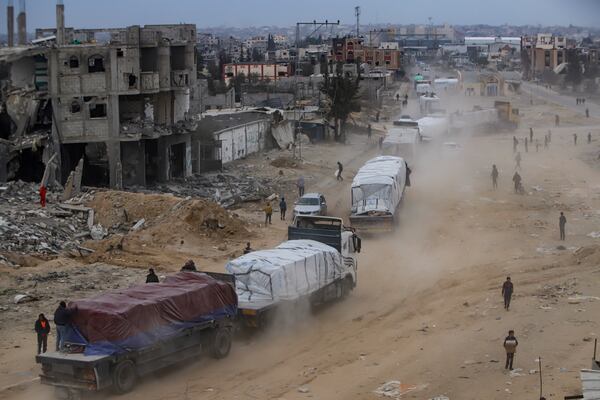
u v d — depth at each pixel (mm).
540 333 29078
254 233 49219
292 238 36312
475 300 34500
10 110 60188
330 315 33406
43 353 23969
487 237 49469
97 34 75875
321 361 27359
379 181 49812
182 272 28234
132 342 23734
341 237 35719
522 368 25516
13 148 57688
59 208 49719
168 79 63781
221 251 44438
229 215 49500
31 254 40750
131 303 24203
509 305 32969
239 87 155625
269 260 30750
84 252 42562
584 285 35906
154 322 24531
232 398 23719
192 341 26344
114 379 23438
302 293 31422
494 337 28812
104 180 63312
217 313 27109
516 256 44188
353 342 29531
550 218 55969
